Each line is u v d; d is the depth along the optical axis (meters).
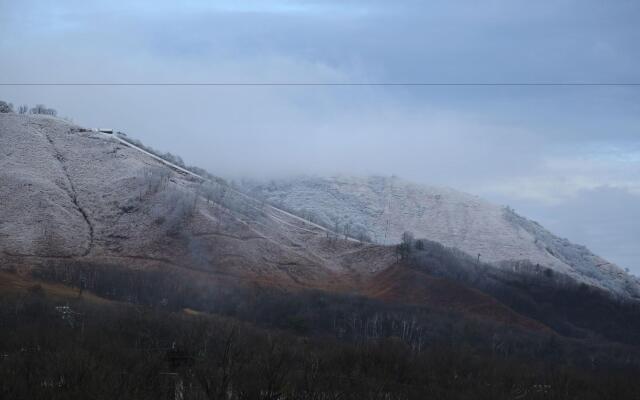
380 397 103.25
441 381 124.31
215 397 78.88
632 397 135.25
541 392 126.31
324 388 93.56
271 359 86.31
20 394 80.00
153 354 106.12
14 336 120.38
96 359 97.38
